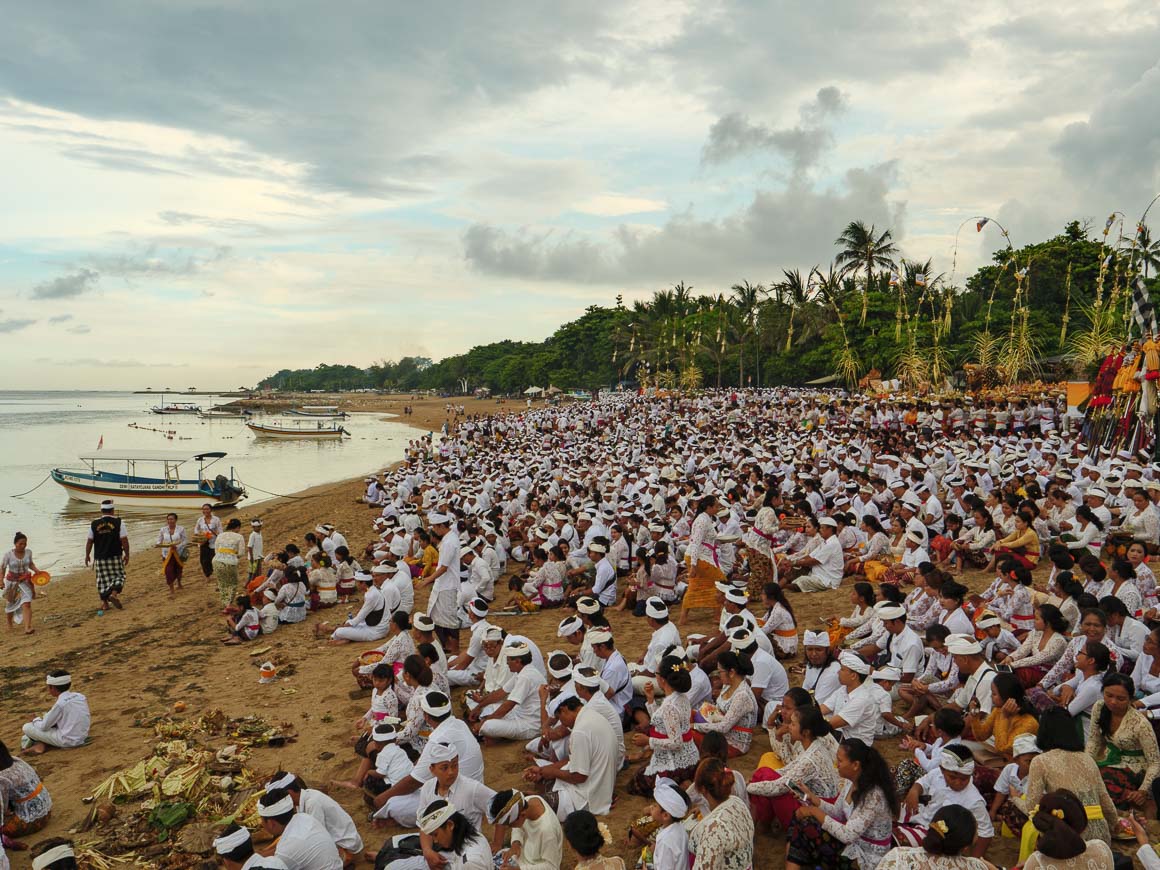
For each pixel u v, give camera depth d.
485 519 19.02
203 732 9.82
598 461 30.77
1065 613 9.07
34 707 11.52
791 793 6.46
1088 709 7.21
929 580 9.93
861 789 5.66
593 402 86.88
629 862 6.48
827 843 5.79
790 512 18.09
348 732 9.70
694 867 5.37
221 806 7.82
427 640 10.22
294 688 11.34
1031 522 13.47
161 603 17.81
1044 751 5.84
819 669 8.59
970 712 7.46
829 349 67.06
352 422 115.81
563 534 17.44
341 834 6.64
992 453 23.11
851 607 12.78
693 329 88.94
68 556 25.70
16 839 7.46
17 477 48.31
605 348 116.31
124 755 9.45
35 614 17.53
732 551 14.50
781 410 49.97
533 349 161.00
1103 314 35.28
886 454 23.88
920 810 6.08
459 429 66.12
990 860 6.09
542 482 25.97
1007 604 9.91
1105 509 13.95
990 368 42.75
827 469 24.16
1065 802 4.89
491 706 9.30
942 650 8.45
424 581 12.48
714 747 6.07
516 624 14.04
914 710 8.32
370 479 33.84
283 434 85.81
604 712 7.56
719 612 13.04
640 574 13.81
